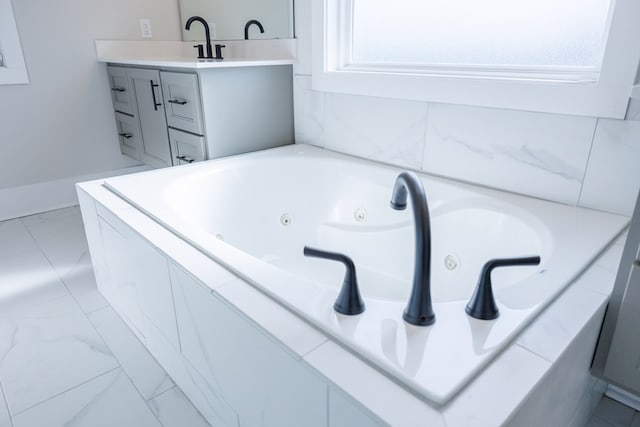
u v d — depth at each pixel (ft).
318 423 2.28
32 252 6.75
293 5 6.49
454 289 4.62
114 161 9.28
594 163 3.98
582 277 2.98
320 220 5.98
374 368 2.14
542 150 4.27
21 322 4.98
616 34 3.57
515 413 1.90
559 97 4.00
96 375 4.18
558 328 2.43
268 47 7.17
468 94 4.63
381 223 5.42
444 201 4.81
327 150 6.48
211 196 5.45
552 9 4.26
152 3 8.93
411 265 5.11
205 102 6.08
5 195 8.05
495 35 4.74
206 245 3.43
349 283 2.49
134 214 4.20
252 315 2.56
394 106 5.43
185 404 3.87
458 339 2.28
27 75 7.82
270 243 6.10
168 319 3.76
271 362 2.50
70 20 8.05
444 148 5.05
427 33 5.36
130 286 4.43
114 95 8.69
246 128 6.64
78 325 4.93
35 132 8.17
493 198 4.43
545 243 3.50
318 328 2.43
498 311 2.49
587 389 3.21
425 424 1.82
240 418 3.12
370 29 5.99
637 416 3.81
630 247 2.64
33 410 3.76
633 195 3.83
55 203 8.65
